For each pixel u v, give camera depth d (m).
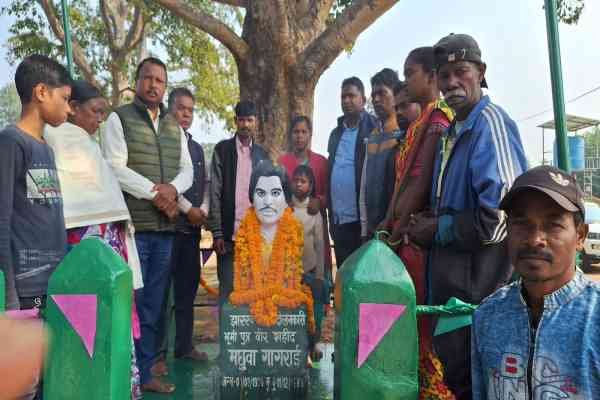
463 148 2.22
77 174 3.01
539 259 1.52
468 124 2.21
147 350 3.50
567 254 1.53
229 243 4.23
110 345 1.83
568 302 1.54
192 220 4.04
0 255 2.37
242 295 3.24
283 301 3.21
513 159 2.11
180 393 3.43
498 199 2.02
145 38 17.81
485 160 2.09
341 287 1.82
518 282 1.71
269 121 6.76
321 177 4.63
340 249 4.41
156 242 3.61
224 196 4.24
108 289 1.84
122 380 1.92
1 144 2.46
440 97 2.92
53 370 1.85
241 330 3.21
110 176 3.20
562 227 1.52
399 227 2.67
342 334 1.77
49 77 2.66
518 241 1.56
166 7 6.48
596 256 12.85
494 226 2.02
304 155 4.62
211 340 4.95
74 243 3.00
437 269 2.22
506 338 1.63
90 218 3.00
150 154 3.61
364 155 4.24
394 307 1.75
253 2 6.79
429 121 2.72
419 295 2.65
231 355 3.20
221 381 3.20
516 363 1.60
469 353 2.02
